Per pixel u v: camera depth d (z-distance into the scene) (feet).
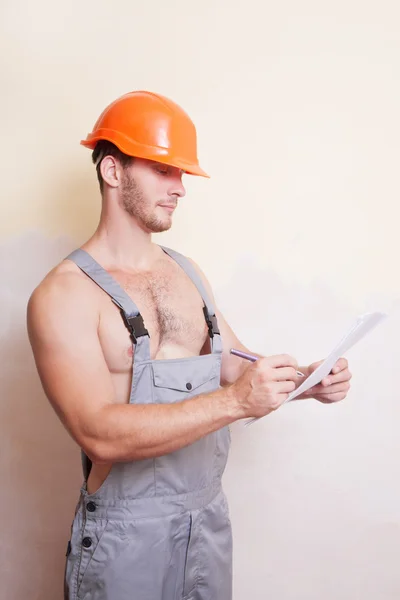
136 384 4.25
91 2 6.24
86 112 6.29
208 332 4.87
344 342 3.79
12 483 6.51
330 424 6.56
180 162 4.43
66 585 4.48
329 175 6.37
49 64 6.25
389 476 6.58
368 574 6.64
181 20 6.27
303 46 6.29
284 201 6.39
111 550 4.25
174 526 4.40
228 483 6.61
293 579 6.64
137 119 4.46
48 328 4.11
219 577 4.75
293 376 3.92
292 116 6.33
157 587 4.30
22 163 6.30
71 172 6.32
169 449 3.92
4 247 6.33
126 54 6.27
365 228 6.40
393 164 6.36
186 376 4.43
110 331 4.28
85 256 4.53
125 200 4.55
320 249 6.41
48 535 6.54
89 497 4.39
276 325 6.47
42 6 6.23
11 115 6.26
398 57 6.31
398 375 6.51
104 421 3.91
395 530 6.61
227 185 6.37
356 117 6.33
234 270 6.43
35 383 6.43
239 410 3.88
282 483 6.60
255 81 6.31
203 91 6.30
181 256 5.21
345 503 6.59
